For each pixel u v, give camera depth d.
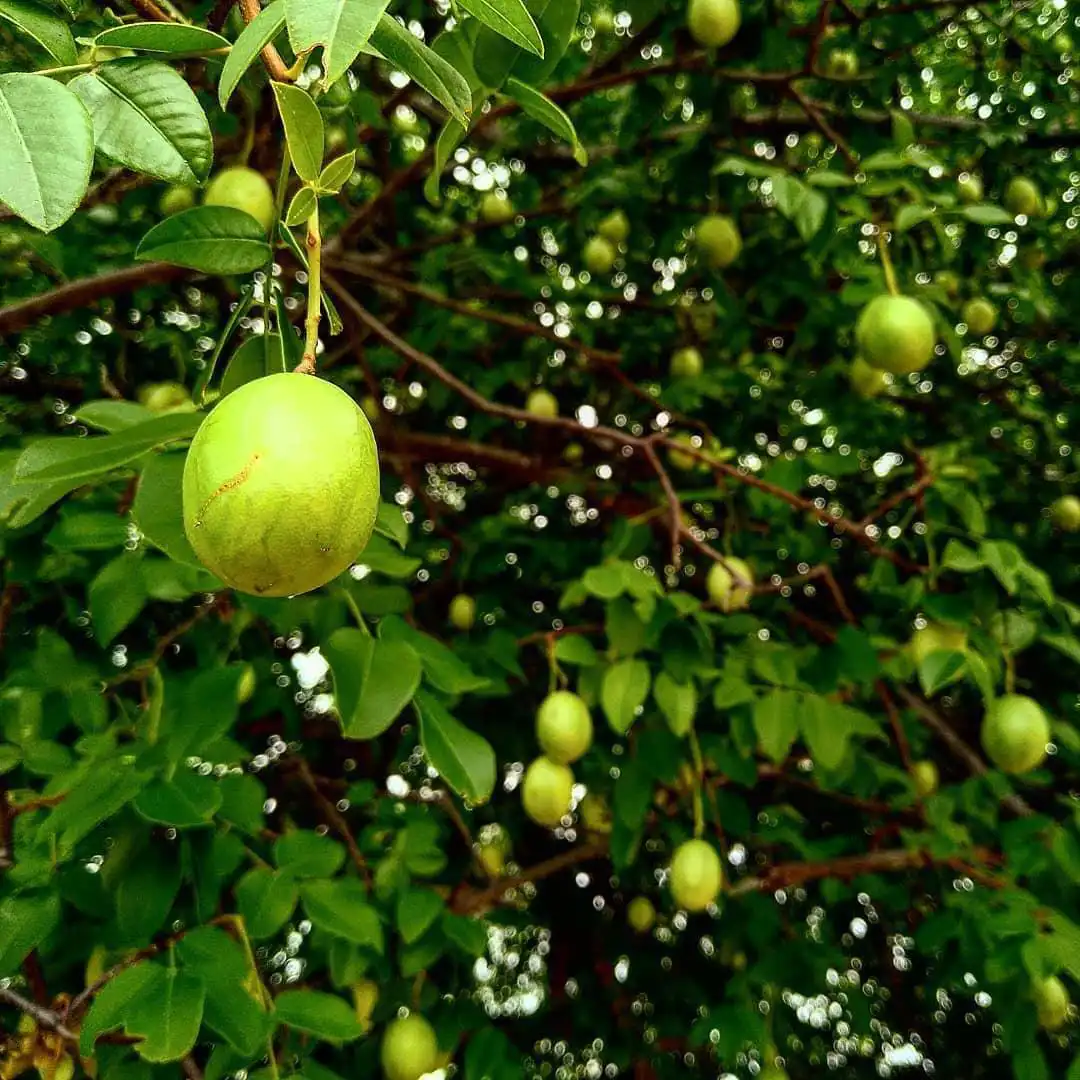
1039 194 3.85
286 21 0.83
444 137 1.55
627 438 2.81
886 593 2.96
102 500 2.04
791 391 4.05
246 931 1.79
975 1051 4.15
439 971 2.72
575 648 2.65
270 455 1.08
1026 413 4.10
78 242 3.05
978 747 3.99
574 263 4.57
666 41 3.18
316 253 1.18
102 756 1.83
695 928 4.23
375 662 1.74
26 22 1.02
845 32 3.46
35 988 1.85
